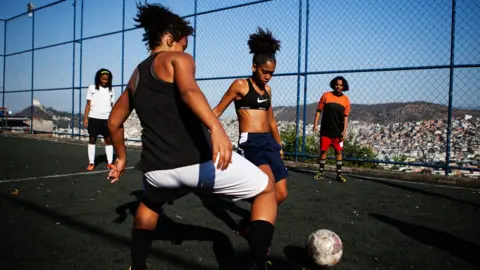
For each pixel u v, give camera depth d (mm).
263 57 2879
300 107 7992
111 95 7062
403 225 3484
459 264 2539
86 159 8438
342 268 2459
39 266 2404
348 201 4539
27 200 4277
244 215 3740
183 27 1837
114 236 3035
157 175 1677
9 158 8391
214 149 1385
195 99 1450
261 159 2898
